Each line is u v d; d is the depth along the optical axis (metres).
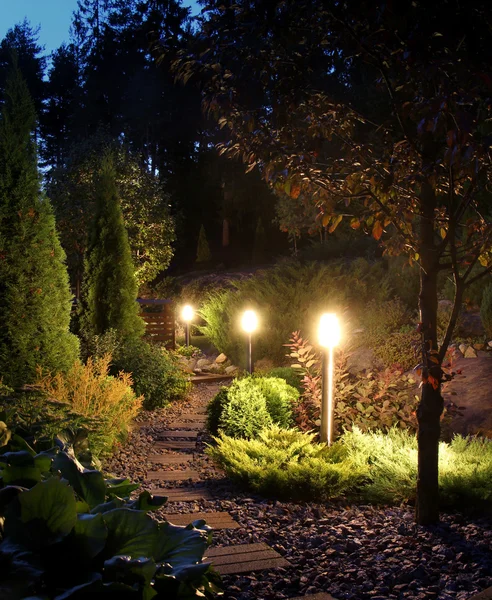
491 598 2.78
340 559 3.60
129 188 23.33
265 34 3.84
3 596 1.60
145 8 39.56
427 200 4.30
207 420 8.08
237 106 4.17
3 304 6.91
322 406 6.29
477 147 3.13
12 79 7.21
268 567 3.47
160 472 6.37
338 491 5.32
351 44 3.72
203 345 17.75
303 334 12.71
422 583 3.17
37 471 2.16
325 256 20.97
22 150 7.15
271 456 5.84
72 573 1.80
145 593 1.76
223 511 4.93
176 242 39.22
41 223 7.18
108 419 6.76
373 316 11.38
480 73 2.92
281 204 25.89
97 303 11.66
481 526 4.22
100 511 2.13
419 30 3.09
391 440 6.07
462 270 10.97
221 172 37.47
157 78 38.41
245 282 15.74
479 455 5.45
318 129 4.44
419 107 3.42
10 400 5.20
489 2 3.00
